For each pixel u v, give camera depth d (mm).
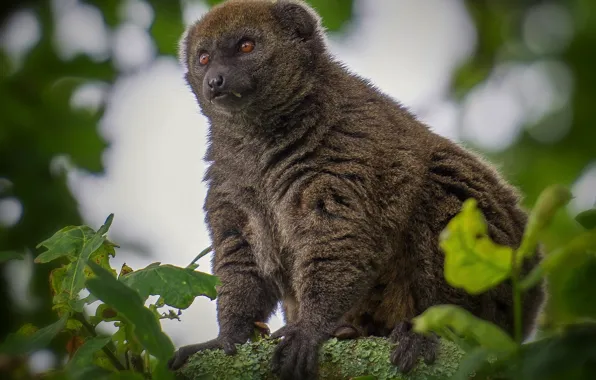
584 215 7266
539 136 15672
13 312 12875
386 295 11883
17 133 14508
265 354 9758
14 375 7316
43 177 14258
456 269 6723
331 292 11227
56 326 8195
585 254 6910
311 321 11078
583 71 15570
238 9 12938
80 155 14859
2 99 14789
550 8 16172
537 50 15891
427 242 11656
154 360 10109
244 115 12359
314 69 12500
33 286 13234
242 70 12430
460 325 6547
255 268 12133
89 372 7641
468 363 6602
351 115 12031
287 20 12773
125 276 8227
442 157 12039
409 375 9164
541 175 15594
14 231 13656
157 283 8117
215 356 9672
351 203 11484
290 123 12266
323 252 11359
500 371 7125
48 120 14922
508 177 14469
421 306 11656
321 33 13086
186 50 13523
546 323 11367
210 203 12531
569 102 15617
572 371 6520
